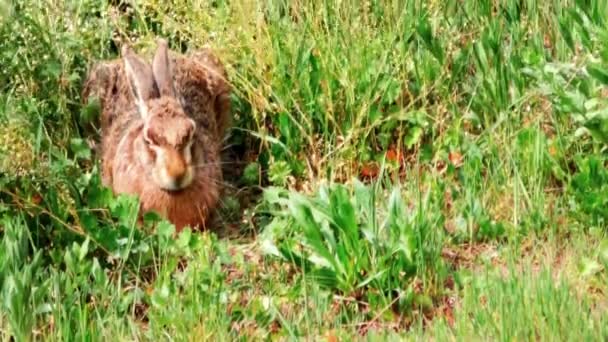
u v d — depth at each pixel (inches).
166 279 386.3
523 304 366.3
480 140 458.3
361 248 393.4
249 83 469.4
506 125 455.5
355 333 374.3
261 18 472.4
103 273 385.7
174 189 425.4
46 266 407.8
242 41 478.3
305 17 492.4
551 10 500.4
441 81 471.8
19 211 410.0
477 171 442.6
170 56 474.9
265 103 467.2
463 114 469.7
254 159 480.1
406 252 391.2
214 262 404.2
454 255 418.3
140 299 391.2
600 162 425.4
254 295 397.7
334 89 466.0
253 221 448.5
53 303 377.7
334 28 478.9
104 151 466.3
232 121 485.4
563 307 367.6
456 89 476.7
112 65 474.9
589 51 465.1
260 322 380.5
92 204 420.2
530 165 442.0
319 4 484.7
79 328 367.9
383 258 389.7
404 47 474.0
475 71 483.2
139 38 496.1
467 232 424.8
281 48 477.1
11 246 386.9
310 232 393.4
